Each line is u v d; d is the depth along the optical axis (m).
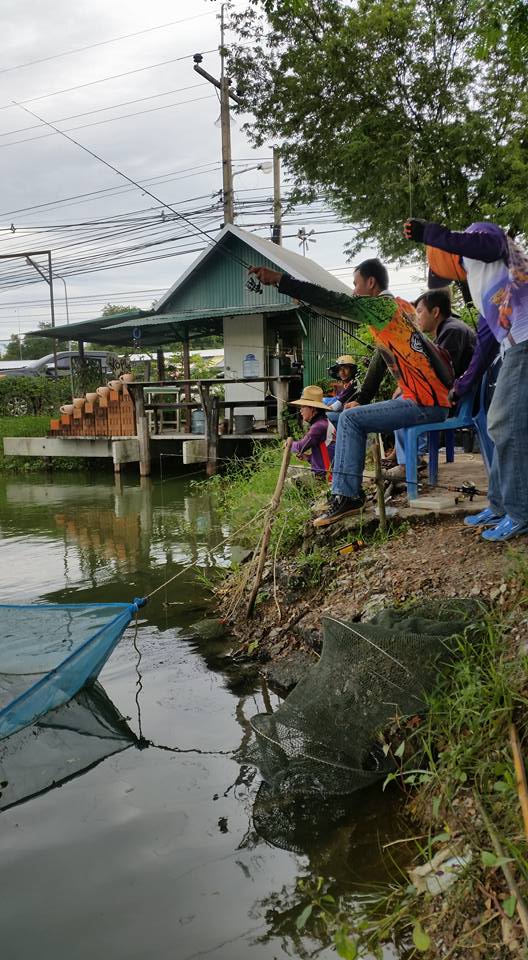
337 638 3.44
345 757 3.19
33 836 2.82
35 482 14.99
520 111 10.66
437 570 4.07
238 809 2.97
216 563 6.89
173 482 13.49
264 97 12.11
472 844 2.41
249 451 14.66
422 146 10.92
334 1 11.38
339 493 4.66
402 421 4.59
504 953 2.05
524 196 9.91
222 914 2.40
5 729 3.57
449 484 5.48
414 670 3.22
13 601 5.91
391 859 2.62
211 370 23.42
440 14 10.63
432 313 4.73
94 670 4.03
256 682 4.21
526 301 3.45
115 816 2.94
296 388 15.74
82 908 2.43
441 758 2.85
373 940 2.22
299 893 2.49
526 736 2.68
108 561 7.21
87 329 17.05
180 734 3.61
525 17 4.55
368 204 11.45
